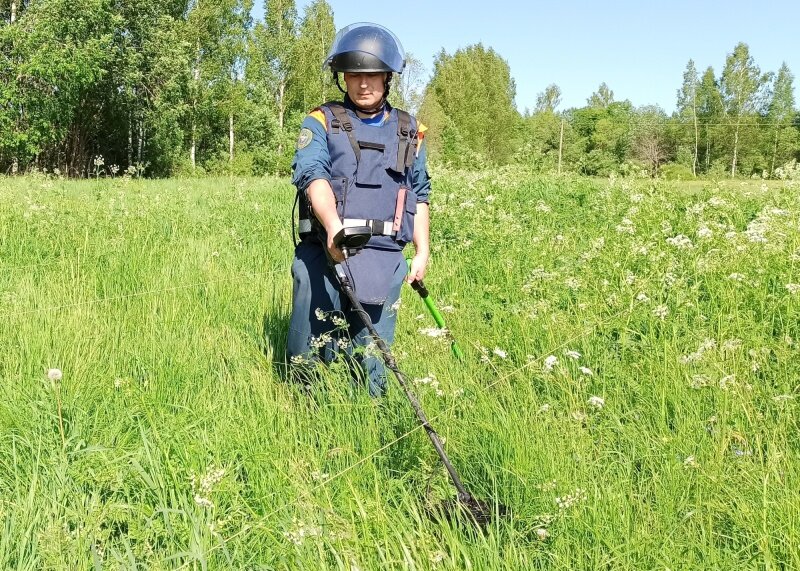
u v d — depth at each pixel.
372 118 4.04
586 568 2.63
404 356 4.14
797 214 6.38
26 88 32.16
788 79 91.81
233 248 8.62
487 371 4.30
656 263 5.50
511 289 6.09
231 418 3.68
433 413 3.57
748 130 88.94
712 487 2.95
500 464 3.25
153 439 3.49
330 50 3.95
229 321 5.56
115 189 14.79
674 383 3.81
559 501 2.80
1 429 3.55
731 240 5.67
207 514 2.93
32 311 5.41
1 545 2.66
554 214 9.76
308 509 2.84
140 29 39.00
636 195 8.65
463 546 2.62
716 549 2.66
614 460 3.25
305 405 3.94
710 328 4.54
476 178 12.92
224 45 46.34
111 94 39.47
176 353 4.55
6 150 33.00
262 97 51.12
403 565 2.52
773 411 3.58
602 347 4.44
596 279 5.68
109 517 2.94
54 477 3.12
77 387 3.91
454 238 7.94
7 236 8.38
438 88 77.38
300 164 3.86
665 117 94.19
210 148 49.12
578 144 80.81
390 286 4.02
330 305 4.08
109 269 7.07
